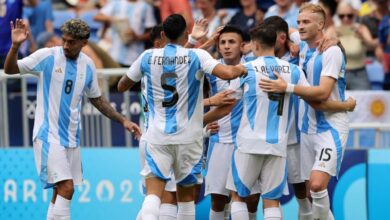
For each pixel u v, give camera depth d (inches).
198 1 1450.5
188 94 949.8
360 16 1537.9
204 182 1160.8
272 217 987.9
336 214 1175.0
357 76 1441.9
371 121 1327.5
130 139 1279.5
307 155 1026.1
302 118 1032.8
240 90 995.3
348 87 1441.9
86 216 1195.9
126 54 1501.0
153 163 956.6
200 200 1166.3
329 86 979.3
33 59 1000.2
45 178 1005.2
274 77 978.1
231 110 997.2
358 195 1176.8
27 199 1204.5
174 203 1041.5
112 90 1282.0
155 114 960.3
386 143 1261.1
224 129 1053.8
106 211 1194.0
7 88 1278.3
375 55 1534.2
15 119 1280.8
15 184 1207.6
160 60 947.3
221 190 1060.5
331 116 1008.2
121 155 1195.3
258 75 979.9
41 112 1008.2
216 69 933.8
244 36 1036.5
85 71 1020.5
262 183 998.4
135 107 1282.0
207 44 1034.7
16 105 1279.5
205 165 1102.4
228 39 1022.4
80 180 1032.8
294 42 1059.9
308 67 1010.7
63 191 1007.0
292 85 966.4
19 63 994.7
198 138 962.7
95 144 1280.8
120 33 1501.0
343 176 1176.2
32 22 1510.8
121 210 1192.2
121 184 1193.4
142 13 1504.7
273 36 984.9
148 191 964.6
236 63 1029.2
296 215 1170.0
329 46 991.6
